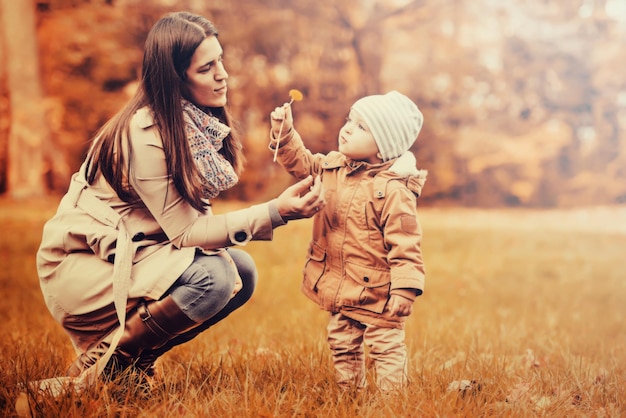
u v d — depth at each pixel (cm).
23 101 1639
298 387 261
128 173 237
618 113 1873
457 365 307
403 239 256
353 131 266
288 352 318
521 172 1827
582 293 715
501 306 611
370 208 262
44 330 398
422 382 265
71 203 247
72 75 1661
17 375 267
